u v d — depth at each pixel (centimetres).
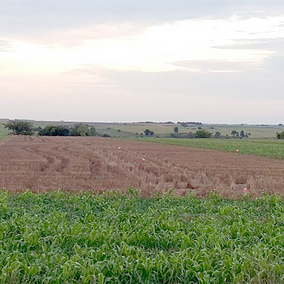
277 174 3102
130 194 1967
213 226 1232
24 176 2544
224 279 866
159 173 2964
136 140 9906
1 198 1659
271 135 19612
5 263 897
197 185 2489
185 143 8506
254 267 922
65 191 1994
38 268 861
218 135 16288
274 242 1116
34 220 1258
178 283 871
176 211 1514
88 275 830
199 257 948
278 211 1614
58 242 1073
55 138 9325
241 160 4328
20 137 9544
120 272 875
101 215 1447
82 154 4444
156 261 912
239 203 1856
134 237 1116
